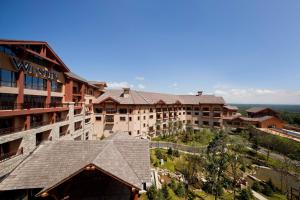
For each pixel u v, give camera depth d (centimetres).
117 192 1786
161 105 7250
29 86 2927
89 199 1670
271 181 3684
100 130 5797
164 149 5091
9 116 2458
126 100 6059
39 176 1495
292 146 5091
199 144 5878
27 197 1684
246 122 7462
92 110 5706
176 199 2655
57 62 3609
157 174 3416
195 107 8375
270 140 5703
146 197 2253
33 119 3008
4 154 2306
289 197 3288
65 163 1605
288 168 4041
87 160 1523
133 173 1541
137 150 1841
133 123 5978
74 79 4391
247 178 4000
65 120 3834
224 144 4031
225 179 3472
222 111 7838
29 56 2889
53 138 3284
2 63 2359
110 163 1526
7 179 1474
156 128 6956
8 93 2461
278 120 7694
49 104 3366
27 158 1683
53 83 3709
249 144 6003
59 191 1630
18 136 2380
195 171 3669
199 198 2909
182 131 7419
